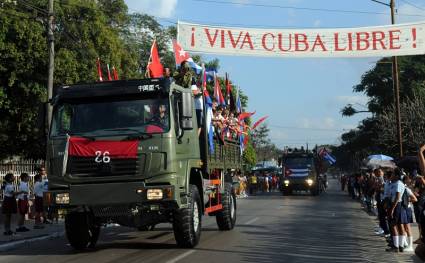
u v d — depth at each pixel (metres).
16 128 27.17
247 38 17.69
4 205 15.57
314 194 44.78
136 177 10.90
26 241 14.18
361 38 17.53
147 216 11.49
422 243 7.44
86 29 27.19
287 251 11.91
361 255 11.55
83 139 11.14
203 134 13.28
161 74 16.06
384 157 27.34
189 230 11.83
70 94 11.58
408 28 17.39
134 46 41.03
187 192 11.64
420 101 42.50
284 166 44.78
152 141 10.98
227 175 16.64
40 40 25.23
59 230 16.81
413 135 40.53
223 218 15.84
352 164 111.25
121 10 34.25
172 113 11.28
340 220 20.22
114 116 11.38
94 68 27.45
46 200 11.17
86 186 10.98
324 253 11.73
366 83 58.88
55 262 10.74
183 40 17.58
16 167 24.53
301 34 17.67
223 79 43.59
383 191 13.67
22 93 26.03
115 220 11.52
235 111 19.47
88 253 11.89
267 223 18.67
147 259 10.78
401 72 54.34
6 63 25.02
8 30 24.69
